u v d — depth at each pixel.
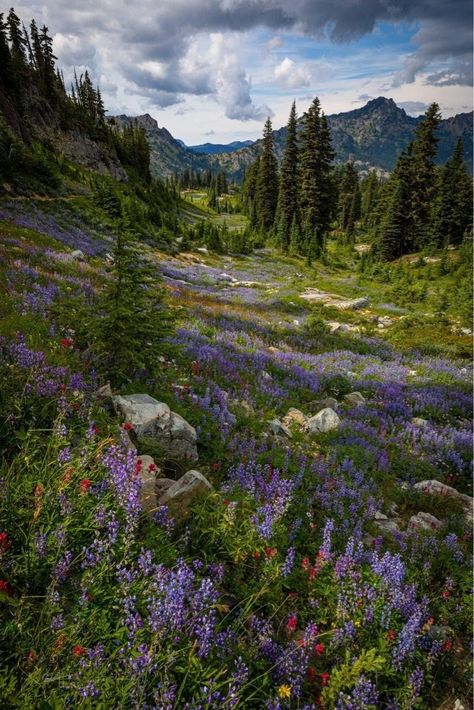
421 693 3.49
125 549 3.29
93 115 102.62
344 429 9.66
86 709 2.32
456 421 12.83
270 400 10.46
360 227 110.69
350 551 4.28
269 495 5.48
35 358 5.69
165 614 2.78
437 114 62.59
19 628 2.63
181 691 2.54
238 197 159.00
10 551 3.16
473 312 29.42
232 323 19.97
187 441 6.12
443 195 67.81
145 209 65.75
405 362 19.53
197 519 4.46
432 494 7.60
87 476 3.92
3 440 4.29
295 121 69.94
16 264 13.89
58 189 44.44
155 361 7.28
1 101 63.50
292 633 3.60
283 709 2.82
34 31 87.25
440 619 4.36
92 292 13.73
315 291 40.34
